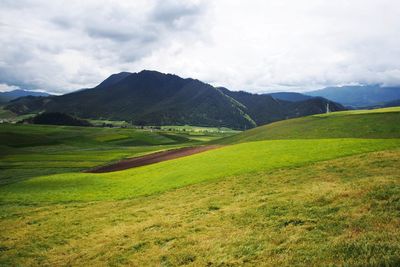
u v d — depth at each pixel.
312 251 15.54
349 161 36.12
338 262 13.89
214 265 16.66
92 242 24.27
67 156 107.19
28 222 32.69
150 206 32.62
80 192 45.72
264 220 21.84
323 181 29.50
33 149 138.00
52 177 58.78
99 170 74.88
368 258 13.74
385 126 64.56
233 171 41.41
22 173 75.88
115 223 28.33
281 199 25.73
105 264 19.69
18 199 44.34
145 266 18.31
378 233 16.11
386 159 34.19
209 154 60.16
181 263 17.80
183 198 33.62
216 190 34.25
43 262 21.97
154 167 58.69
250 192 30.78
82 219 31.44
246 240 18.91
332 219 19.55
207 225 23.25
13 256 23.64
